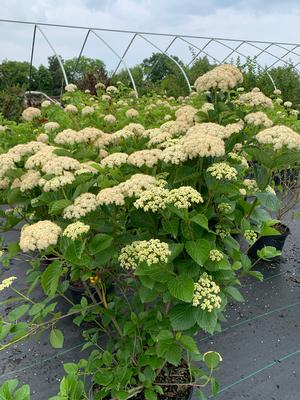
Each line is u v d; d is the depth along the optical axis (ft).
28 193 8.70
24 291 12.37
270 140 7.34
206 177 6.76
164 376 8.00
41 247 5.66
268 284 12.76
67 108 15.49
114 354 7.76
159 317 6.66
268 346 9.94
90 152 8.78
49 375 9.04
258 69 38.86
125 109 18.13
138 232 7.56
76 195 6.86
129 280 8.20
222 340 10.13
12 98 36.78
